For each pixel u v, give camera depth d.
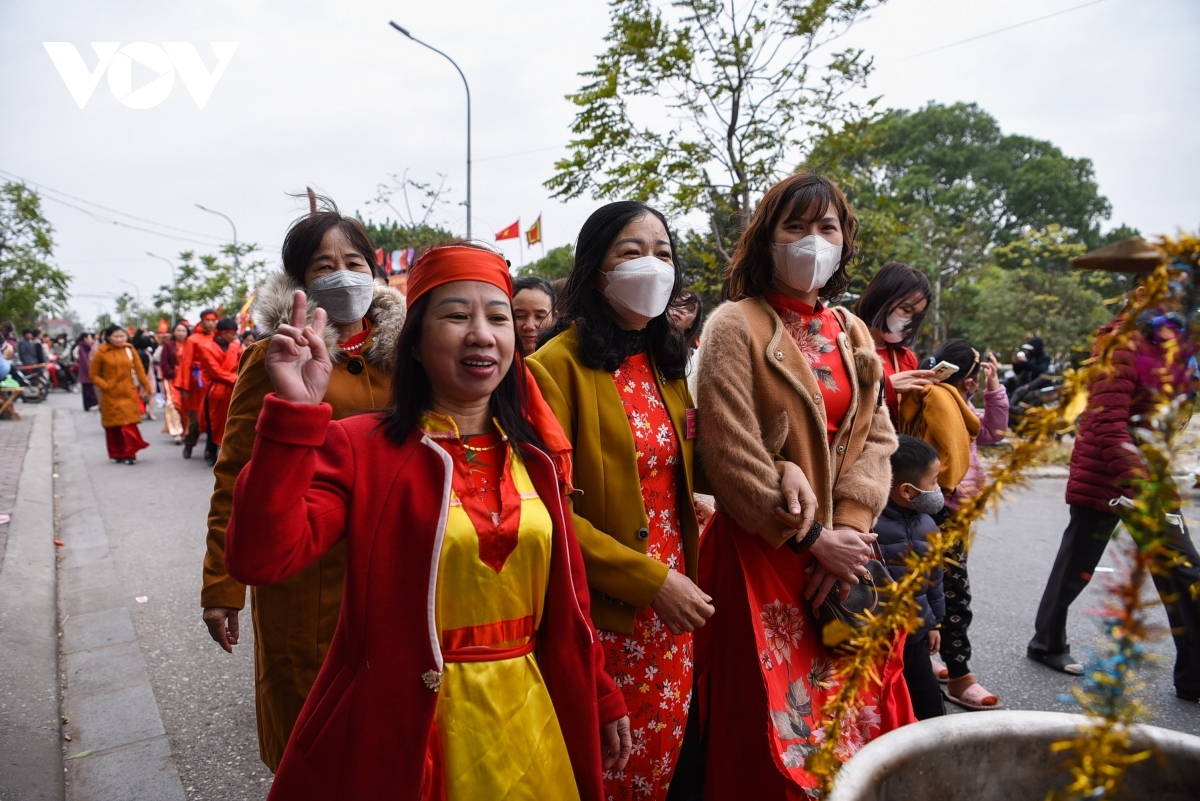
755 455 2.25
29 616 4.39
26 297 26.16
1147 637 1.04
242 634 4.49
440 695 1.54
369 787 1.45
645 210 2.24
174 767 3.00
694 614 2.05
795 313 2.46
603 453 2.14
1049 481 8.62
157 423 15.98
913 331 3.51
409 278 1.69
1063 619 3.84
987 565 5.68
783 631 2.35
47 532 6.40
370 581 1.50
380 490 1.53
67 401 21.27
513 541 1.61
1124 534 1.06
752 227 2.46
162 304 41.38
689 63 9.25
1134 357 1.01
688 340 2.63
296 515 1.39
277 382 1.40
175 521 7.00
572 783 1.66
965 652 3.46
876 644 1.28
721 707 2.41
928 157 50.00
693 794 2.69
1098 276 19.91
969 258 25.86
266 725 2.28
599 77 9.64
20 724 3.17
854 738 2.34
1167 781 1.25
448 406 1.67
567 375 2.16
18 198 25.89
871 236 10.09
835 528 2.39
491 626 1.59
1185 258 0.93
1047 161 47.03
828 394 2.42
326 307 2.29
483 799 1.52
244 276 36.94
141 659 4.01
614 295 2.18
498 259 1.67
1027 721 1.33
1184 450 1.00
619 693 1.83
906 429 3.57
